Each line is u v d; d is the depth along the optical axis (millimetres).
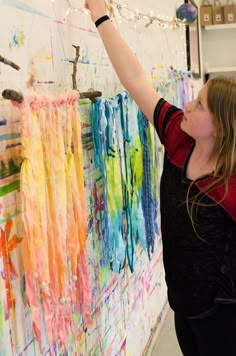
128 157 1968
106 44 1677
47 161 1285
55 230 1316
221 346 1529
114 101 1816
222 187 1423
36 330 1257
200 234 1457
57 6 1546
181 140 1556
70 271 1512
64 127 1480
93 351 1847
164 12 3305
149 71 2799
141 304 2570
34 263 1191
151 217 2254
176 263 1528
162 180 1579
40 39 1423
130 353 2363
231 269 1457
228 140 1408
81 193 1493
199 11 5227
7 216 1223
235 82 1425
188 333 1664
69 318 1444
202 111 1431
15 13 1277
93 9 1659
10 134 1241
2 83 1208
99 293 1902
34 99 1199
